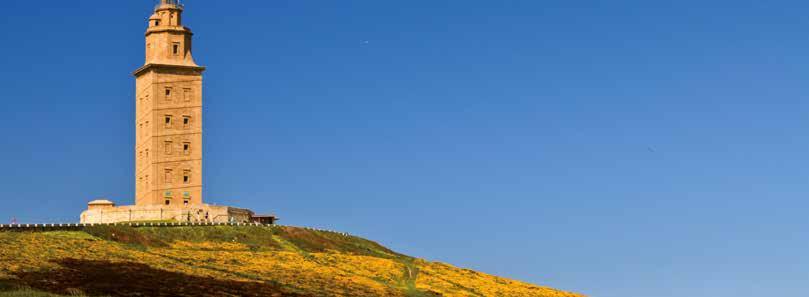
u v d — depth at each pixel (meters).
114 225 192.12
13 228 180.75
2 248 161.62
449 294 174.00
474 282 188.25
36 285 138.88
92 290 139.75
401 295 165.50
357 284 169.50
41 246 167.38
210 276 160.38
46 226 183.38
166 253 179.12
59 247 168.75
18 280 140.38
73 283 142.75
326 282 167.62
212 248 190.38
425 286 177.50
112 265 159.00
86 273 150.62
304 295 153.75
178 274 158.12
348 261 192.50
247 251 192.00
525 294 183.38
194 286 150.00
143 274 154.75
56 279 143.88
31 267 150.25
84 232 185.25
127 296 138.75
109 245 177.75
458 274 195.12
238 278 162.12
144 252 177.62
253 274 167.25
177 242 191.12
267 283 160.25
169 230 197.12
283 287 158.62
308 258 190.75
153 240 188.88
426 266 199.38
